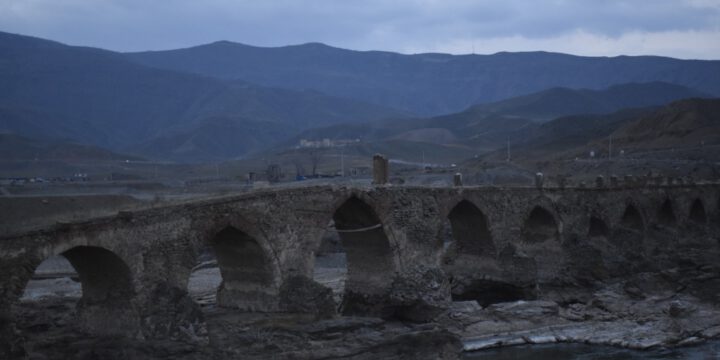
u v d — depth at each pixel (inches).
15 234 1573.6
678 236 3959.2
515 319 2581.2
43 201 3540.8
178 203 1940.2
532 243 3248.0
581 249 3206.2
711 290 2992.1
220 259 2258.9
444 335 2145.7
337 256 4384.8
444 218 2704.2
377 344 1987.0
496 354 2267.5
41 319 2090.3
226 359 1755.7
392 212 2511.1
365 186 2452.0
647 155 6437.0
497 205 2952.8
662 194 3929.6
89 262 1824.6
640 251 3538.4
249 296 2229.3
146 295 1829.5
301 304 2143.2
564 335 2458.2
